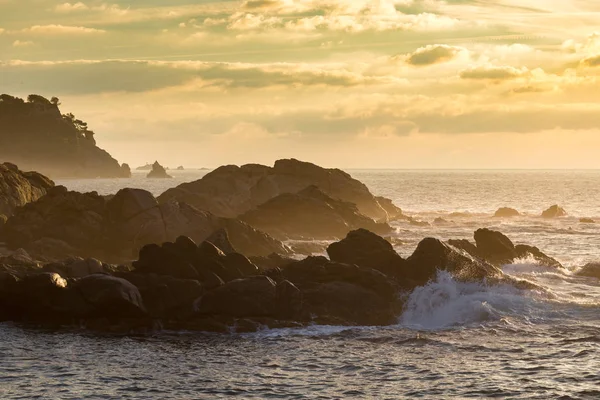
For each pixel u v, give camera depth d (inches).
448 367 2372.0
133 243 4576.8
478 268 3297.2
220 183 7475.4
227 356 2541.8
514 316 2997.0
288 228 6235.2
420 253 3299.7
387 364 2420.0
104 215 4694.9
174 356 2544.3
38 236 4591.5
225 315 2952.8
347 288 3080.7
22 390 2190.0
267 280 3021.7
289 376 2309.3
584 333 2748.5
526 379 2231.8
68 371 2377.0
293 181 7696.9
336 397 2103.8
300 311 2970.0
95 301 2935.5
